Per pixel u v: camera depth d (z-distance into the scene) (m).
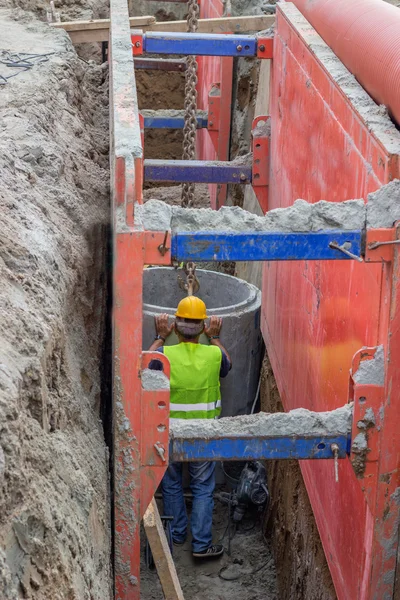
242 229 3.59
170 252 3.56
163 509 6.86
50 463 2.85
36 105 5.68
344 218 3.54
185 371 6.25
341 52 4.69
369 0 4.83
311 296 5.02
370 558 3.78
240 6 8.72
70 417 3.47
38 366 2.87
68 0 9.84
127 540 3.97
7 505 2.41
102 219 5.20
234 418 3.87
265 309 7.14
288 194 5.86
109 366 5.07
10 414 2.47
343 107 4.16
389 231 3.46
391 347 3.53
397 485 3.74
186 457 3.85
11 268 3.41
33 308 3.23
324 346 4.65
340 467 4.28
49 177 4.80
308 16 5.71
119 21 6.30
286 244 3.56
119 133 3.80
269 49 6.55
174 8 11.73
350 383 3.72
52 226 4.20
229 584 6.24
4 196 3.90
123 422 3.76
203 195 10.39
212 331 6.83
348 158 4.07
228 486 7.29
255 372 7.39
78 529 2.91
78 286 4.36
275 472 6.62
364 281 3.81
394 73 3.73
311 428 3.78
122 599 4.05
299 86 5.39
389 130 3.64
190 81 6.65
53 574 2.56
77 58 7.70
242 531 6.88
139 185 3.61
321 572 4.89
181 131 11.61
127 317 3.63
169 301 8.00
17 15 8.68
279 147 6.27
